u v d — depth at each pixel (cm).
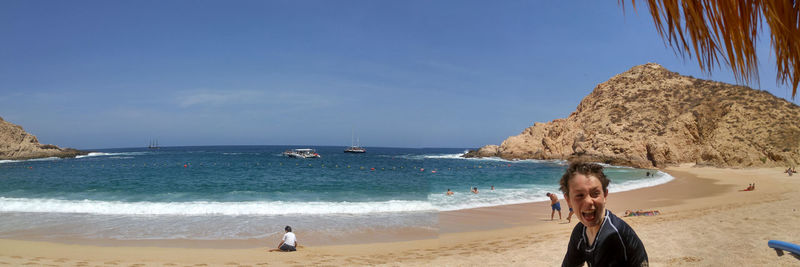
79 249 1074
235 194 2509
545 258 811
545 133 7762
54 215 1573
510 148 7688
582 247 192
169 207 1728
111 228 1362
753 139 5131
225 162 7162
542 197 2156
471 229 1348
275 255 1007
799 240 719
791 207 1199
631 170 4881
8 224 1419
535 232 1245
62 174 4209
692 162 5594
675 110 6750
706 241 775
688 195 2248
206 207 1738
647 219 1251
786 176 3331
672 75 8088
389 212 1659
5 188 2791
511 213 1650
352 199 2180
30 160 7219
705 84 7244
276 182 3447
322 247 1114
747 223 941
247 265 889
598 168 176
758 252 643
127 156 9781
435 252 995
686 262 637
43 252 1027
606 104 7912
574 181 176
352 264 874
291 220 1496
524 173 4359
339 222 1462
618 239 171
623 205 1902
